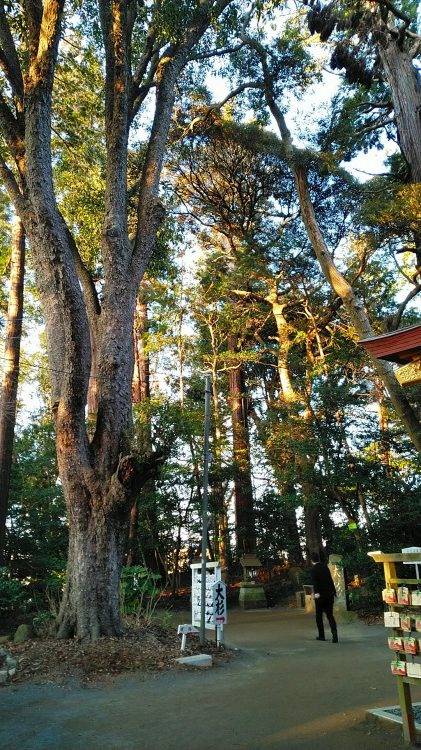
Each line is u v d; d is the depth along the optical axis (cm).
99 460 852
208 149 1984
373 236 1477
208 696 559
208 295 2198
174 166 2092
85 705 538
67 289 799
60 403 838
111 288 936
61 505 1686
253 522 2317
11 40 1024
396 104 1758
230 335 2350
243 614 1720
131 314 949
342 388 1505
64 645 744
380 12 1602
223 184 2138
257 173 2048
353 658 766
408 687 402
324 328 2202
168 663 704
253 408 2742
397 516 1302
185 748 399
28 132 845
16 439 2017
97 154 1448
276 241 2080
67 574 832
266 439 1892
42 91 847
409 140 1702
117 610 812
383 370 1334
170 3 1003
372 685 589
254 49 1667
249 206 2234
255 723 457
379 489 1384
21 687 611
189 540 2059
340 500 1497
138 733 440
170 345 2397
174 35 1044
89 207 1423
